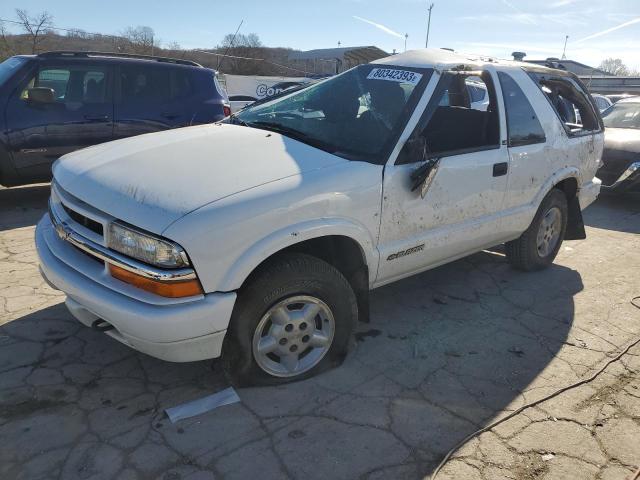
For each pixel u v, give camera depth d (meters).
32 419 2.60
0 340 3.28
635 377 3.22
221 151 3.00
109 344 3.29
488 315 3.98
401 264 3.35
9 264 4.47
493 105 3.90
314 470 2.37
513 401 2.94
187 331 2.44
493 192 3.85
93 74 6.61
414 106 3.32
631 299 4.36
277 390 2.91
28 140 6.15
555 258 5.29
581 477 2.41
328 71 25.17
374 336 3.59
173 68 7.22
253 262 2.54
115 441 2.48
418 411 2.81
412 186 3.19
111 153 3.11
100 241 2.60
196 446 2.47
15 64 6.33
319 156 3.01
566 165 4.56
